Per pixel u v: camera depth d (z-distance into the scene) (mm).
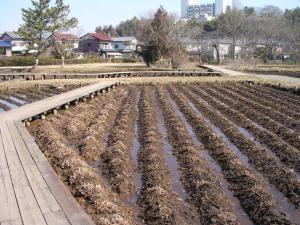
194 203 8148
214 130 14758
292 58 65125
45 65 54312
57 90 27172
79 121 15617
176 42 49844
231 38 79750
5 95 25422
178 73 37938
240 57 68000
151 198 8148
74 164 9812
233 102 20641
